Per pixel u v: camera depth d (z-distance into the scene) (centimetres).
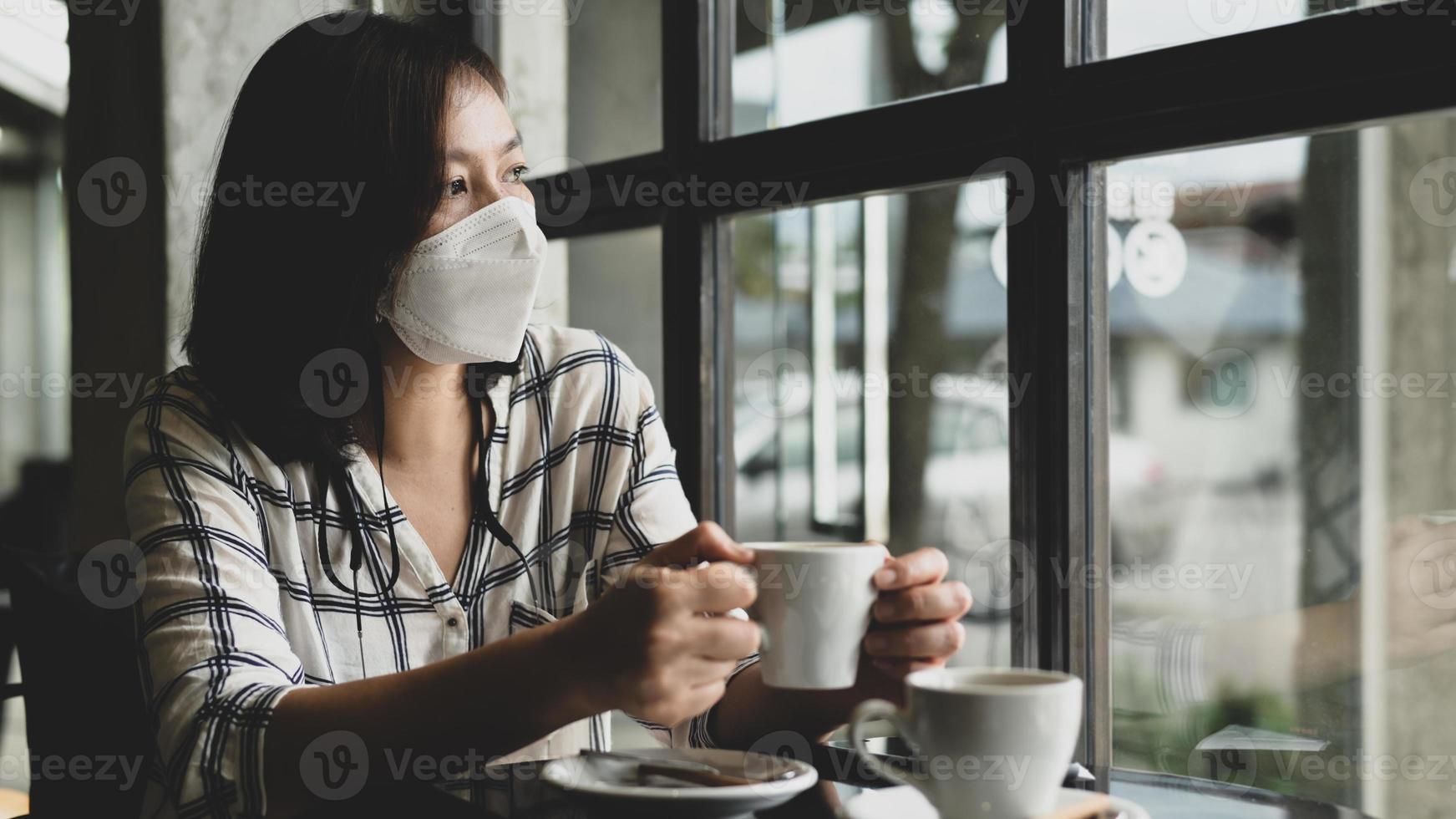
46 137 492
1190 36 118
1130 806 67
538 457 119
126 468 102
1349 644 131
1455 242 124
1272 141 127
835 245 157
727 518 163
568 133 192
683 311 160
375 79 103
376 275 104
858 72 150
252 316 105
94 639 122
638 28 175
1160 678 132
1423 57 97
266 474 105
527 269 106
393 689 79
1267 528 133
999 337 142
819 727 93
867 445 158
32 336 500
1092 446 125
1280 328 131
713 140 159
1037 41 122
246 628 91
